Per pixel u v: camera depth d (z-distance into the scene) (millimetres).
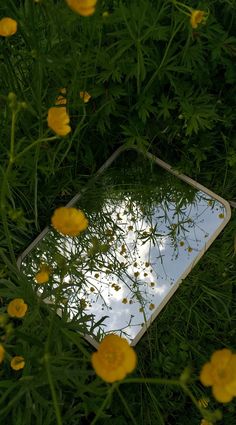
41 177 526
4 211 338
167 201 557
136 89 509
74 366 430
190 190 558
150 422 506
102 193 554
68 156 512
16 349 371
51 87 472
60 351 393
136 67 456
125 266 532
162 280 537
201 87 506
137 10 418
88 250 501
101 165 562
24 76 457
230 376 238
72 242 527
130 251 539
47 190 529
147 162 560
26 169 488
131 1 445
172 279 538
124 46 438
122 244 541
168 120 532
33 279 505
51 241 525
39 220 539
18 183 469
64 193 541
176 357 522
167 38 476
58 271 493
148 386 515
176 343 528
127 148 549
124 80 503
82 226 299
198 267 548
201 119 495
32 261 517
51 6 381
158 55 471
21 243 508
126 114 531
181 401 514
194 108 495
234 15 503
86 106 501
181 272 540
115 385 256
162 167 561
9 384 342
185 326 535
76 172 551
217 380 237
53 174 495
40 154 474
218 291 543
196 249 544
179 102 521
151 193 559
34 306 423
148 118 533
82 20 401
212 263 549
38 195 527
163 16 458
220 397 235
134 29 426
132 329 520
